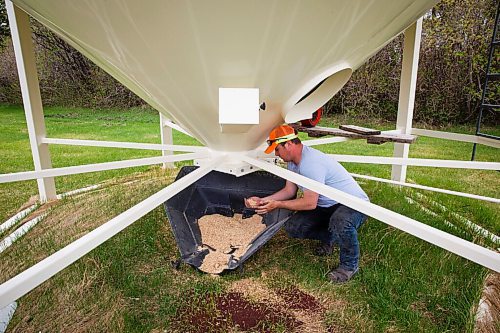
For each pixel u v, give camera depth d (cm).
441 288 201
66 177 436
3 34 1110
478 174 477
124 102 1149
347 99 923
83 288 200
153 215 297
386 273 212
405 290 198
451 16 768
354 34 141
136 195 353
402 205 322
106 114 1088
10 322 175
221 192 276
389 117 902
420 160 230
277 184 262
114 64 165
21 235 266
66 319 177
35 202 347
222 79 150
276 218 233
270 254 240
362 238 258
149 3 114
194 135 228
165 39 131
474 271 215
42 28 1080
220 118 155
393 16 142
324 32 131
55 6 129
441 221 286
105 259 228
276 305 188
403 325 172
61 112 1091
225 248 232
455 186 414
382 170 496
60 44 1095
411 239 254
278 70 147
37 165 334
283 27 124
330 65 157
